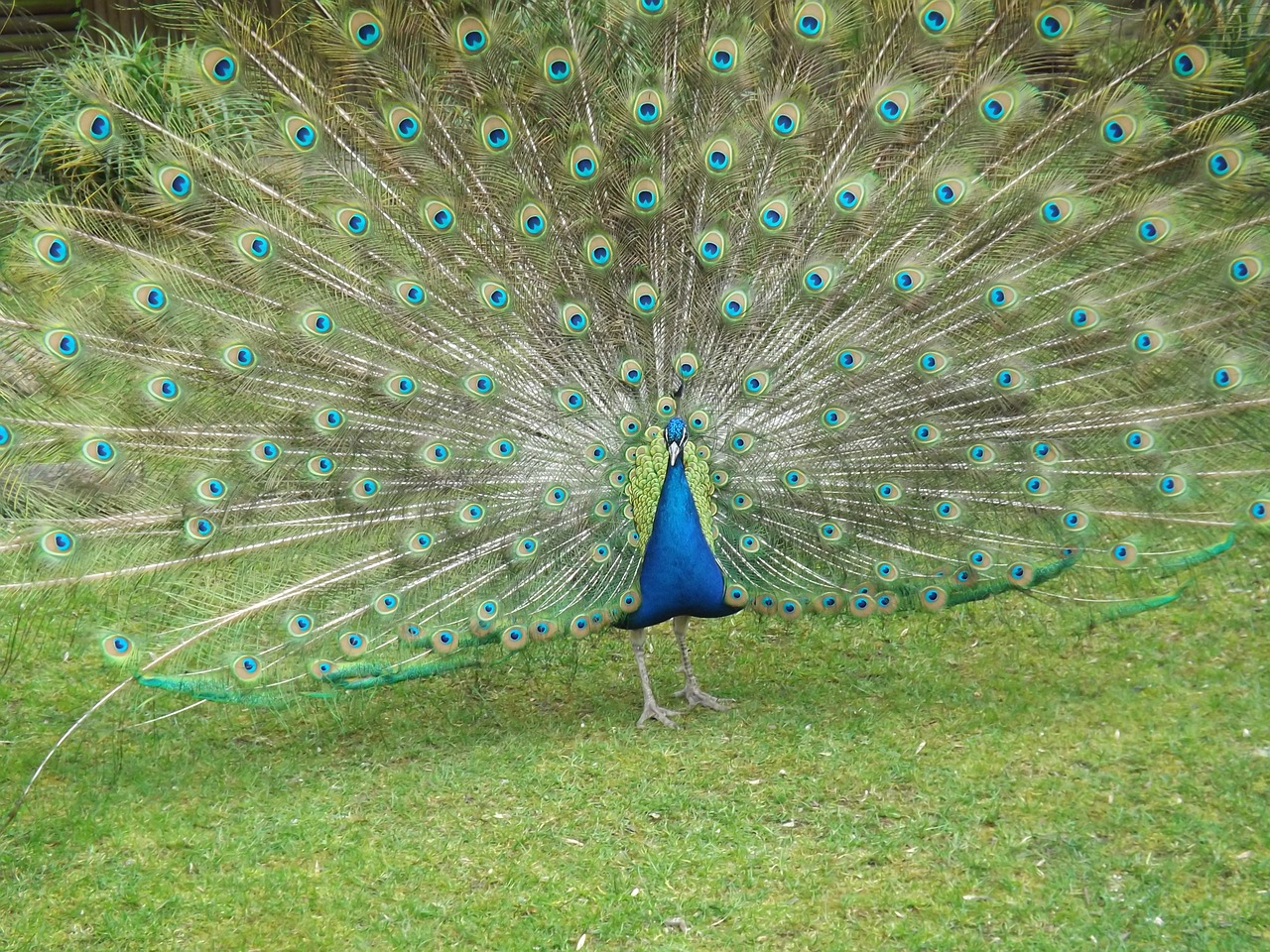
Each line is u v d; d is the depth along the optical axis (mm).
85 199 4633
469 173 4414
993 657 4793
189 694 4367
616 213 4434
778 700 4688
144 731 4664
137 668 4316
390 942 3924
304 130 4355
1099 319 4379
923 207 4387
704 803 4277
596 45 4395
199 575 4355
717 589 4473
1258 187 4305
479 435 4461
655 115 4398
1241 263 4320
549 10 4387
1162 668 4652
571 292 4453
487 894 4043
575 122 4402
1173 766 4273
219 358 4391
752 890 4012
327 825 4266
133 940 3951
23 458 4301
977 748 4395
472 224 4434
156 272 4367
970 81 4336
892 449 4445
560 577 4484
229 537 4375
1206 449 4383
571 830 4219
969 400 4418
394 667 4430
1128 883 3947
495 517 4453
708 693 4754
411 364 4445
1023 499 4434
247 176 4391
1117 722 4445
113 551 4320
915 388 4422
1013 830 4113
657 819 4242
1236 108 4281
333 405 4430
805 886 4008
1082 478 4418
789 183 4418
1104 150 4328
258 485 4395
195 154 4371
